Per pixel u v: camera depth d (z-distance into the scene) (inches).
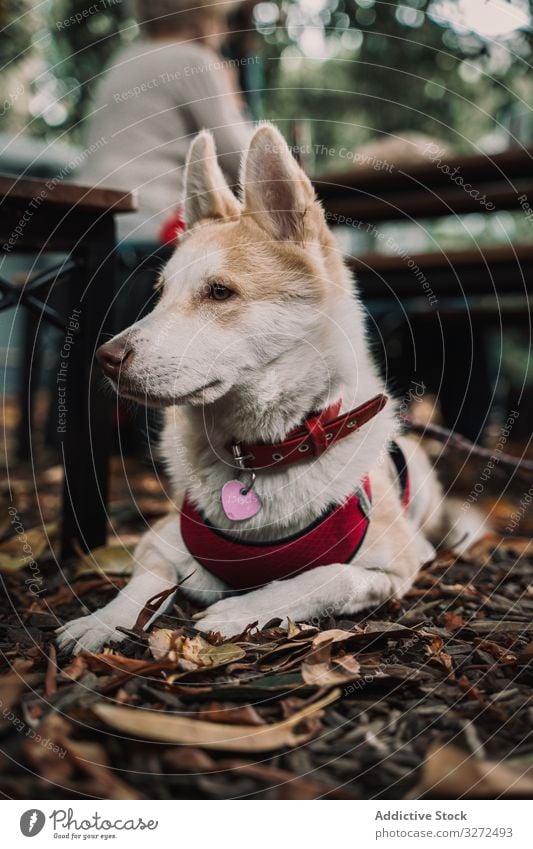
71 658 28.0
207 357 32.3
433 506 45.1
